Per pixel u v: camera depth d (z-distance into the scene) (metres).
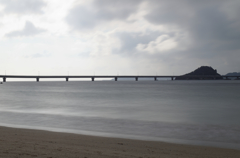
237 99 53.09
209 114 28.55
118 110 32.72
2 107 36.94
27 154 8.57
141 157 9.21
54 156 8.44
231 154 11.11
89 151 9.83
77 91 95.69
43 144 11.18
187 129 18.45
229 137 15.62
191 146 12.82
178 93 78.50
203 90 98.50
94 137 14.78
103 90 104.19
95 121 22.64
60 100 51.56
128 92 86.25
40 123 21.44
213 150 11.93
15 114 28.08
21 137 13.45
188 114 28.34
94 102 46.41
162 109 34.22
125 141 13.68
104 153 9.57
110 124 20.94
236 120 23.31
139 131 17.70
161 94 73.25
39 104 41.94
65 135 15.16
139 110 32.81
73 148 10.43
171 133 16.98
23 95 70.19
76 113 29.14
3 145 10.27
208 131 17.67
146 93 79.12
